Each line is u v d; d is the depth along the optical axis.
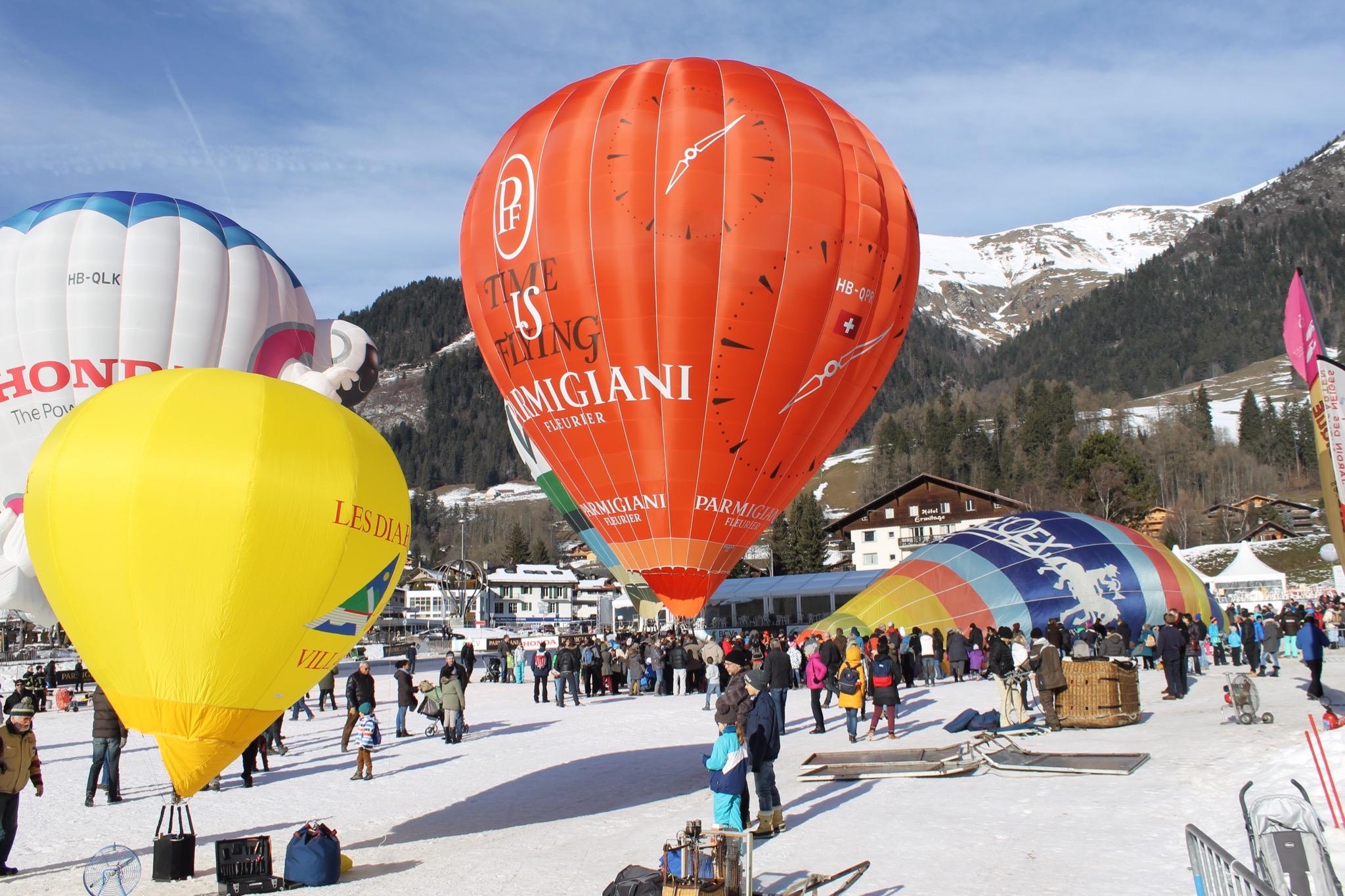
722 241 23.42
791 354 24.03
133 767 18.58
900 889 8.23
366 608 11.45
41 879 10.53
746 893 8.09
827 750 16.28
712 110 24.28
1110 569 33.34
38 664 42.44
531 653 39.12
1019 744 15.29
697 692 30.75
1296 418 157.38
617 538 25.47
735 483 24.56
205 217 32.09
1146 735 15.39
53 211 30.61
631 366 23.78
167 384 11.08
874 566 86.69
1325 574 66.56
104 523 10.30
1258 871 6.46
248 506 10.46
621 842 10.74
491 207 25.45
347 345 34.34
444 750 19.58
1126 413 174.50
